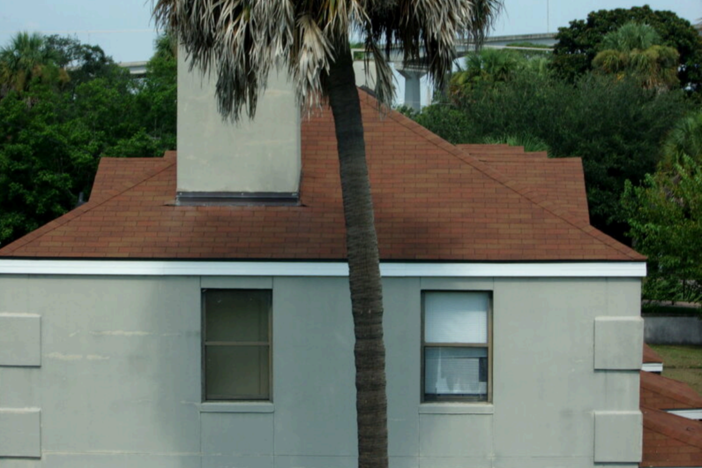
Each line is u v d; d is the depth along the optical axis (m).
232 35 10.26
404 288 13.08
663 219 33.09
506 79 56.22
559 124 46.41
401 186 14.24
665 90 53.59
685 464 13.41
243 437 13.19
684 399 16.58
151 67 46.34
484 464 13.02
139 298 13.17
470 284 13.02
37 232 13.42
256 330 13.43
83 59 77.94
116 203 14.03
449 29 10.47
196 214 13.80
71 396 13.20
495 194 14.03
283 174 13.92
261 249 13.14
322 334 13.16
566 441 12.94
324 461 13.16
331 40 10.42
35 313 13.16
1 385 13.20
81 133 36.34
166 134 40.81
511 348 12.98
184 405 13.19
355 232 10.71
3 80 58.28
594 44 64.75
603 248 12.88
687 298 34.00
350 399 13.12
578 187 16.36
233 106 12.28
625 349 12.78
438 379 13.31
